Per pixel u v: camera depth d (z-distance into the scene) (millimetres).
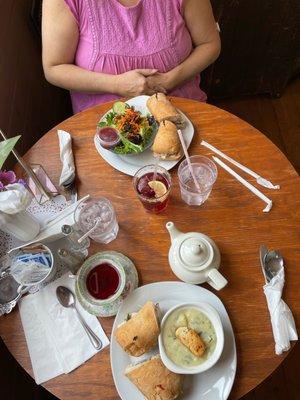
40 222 1010
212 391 775
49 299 902
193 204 1000
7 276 942
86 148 1117
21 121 1469
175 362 754
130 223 987
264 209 976
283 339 803
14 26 1511
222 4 1613
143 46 1246
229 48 1819
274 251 916
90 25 1201
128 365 803
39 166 1084
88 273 901
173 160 1063
